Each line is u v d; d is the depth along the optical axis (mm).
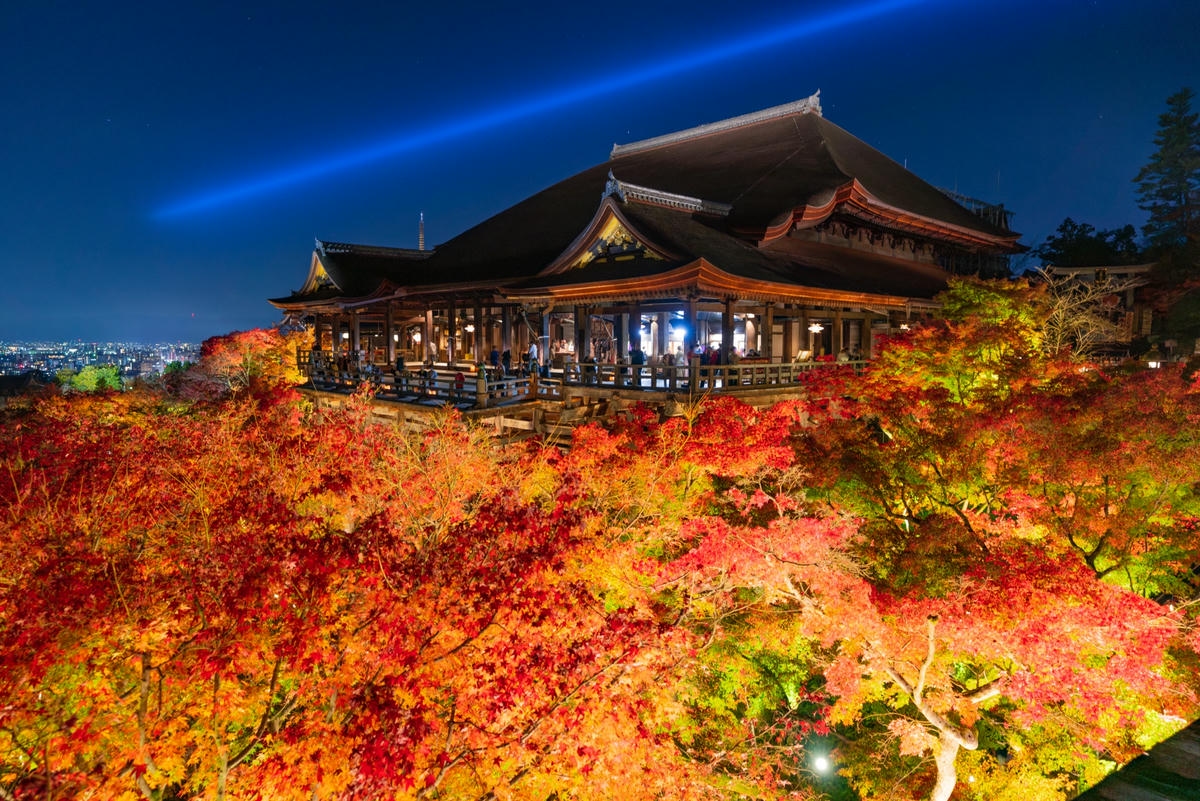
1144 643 9742
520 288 26516
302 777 6520
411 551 9023
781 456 14609
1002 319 22500
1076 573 10578
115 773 6371
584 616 8469
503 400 21578
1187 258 41812
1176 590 13336
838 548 12445
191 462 12422
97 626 6707
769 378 21859
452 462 14023
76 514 9992
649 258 24219
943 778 11805
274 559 7785
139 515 10461
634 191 25859
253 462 13062
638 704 8477
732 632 13547
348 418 17344
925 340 18359
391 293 35000
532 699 7598
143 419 19359
